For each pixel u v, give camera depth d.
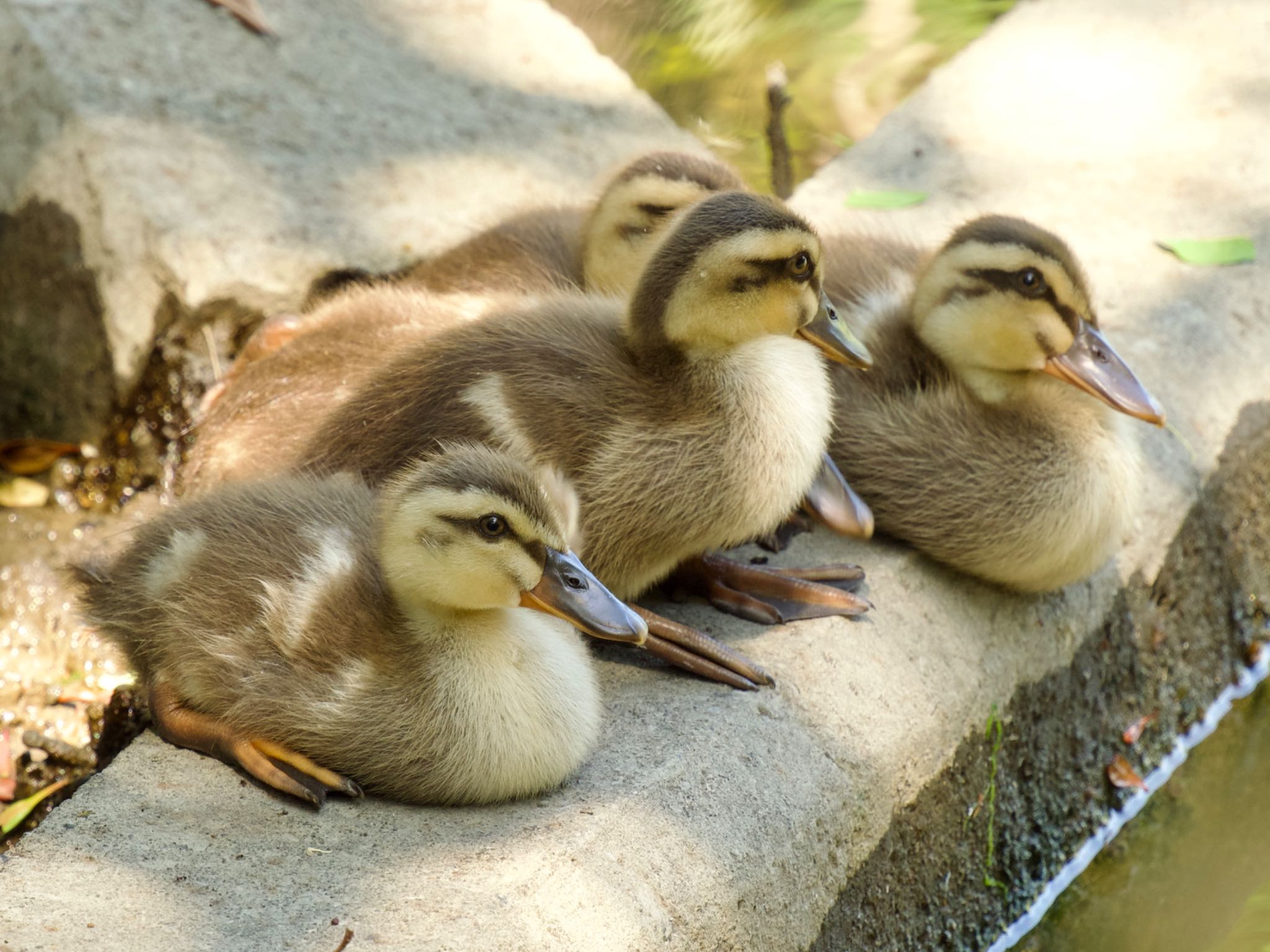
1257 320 7.99
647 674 5.54
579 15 11.39
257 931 4.09
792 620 5.88
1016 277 6.21
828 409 5.92
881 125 9.66
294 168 8.31
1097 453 6.30
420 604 4.83
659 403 5.62
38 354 8.04
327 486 5.41
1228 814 6.99
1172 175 9.06
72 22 8.66
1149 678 7.13
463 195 8.43
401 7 9.91
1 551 7.41
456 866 4.41
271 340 7.00
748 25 11.43
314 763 4.81
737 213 5.70
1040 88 9.91
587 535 5.60
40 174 8.07
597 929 4.32
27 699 6.86
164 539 5.25
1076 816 6.71
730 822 4.87
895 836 5.58
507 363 5.64
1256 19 10.52
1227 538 7.55
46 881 4.27
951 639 6.14
